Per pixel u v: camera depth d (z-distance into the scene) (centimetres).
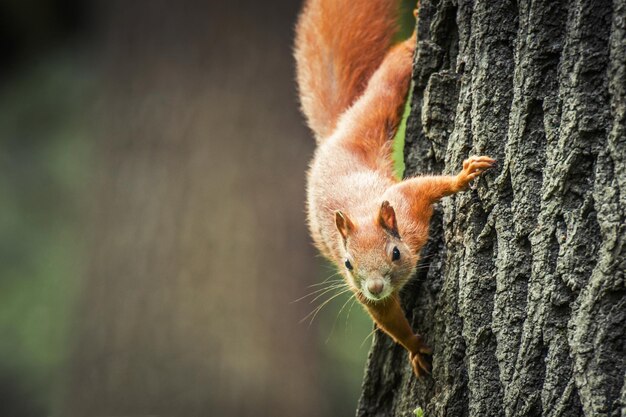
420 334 667
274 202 1434
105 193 1486
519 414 558
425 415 645
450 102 650
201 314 1410
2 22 2017
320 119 851
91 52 1967
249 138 1447
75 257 1681
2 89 1995
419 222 667
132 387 1421
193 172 1446
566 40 545
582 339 516
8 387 1627
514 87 580
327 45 856
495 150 600
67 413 1483
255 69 1456
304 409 1391
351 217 705
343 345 1382
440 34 661
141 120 1477
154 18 1486
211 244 1426
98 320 1454
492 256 600
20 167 1870
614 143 511
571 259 529
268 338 1404
